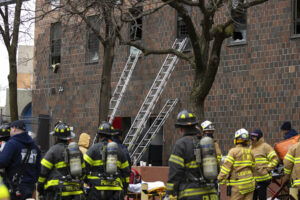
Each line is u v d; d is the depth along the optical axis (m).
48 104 26.77
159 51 16.41
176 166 7.46
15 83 20.78
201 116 15.21
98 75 24.48
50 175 9.20
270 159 12.57
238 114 19.41
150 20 22.44
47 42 26.92
